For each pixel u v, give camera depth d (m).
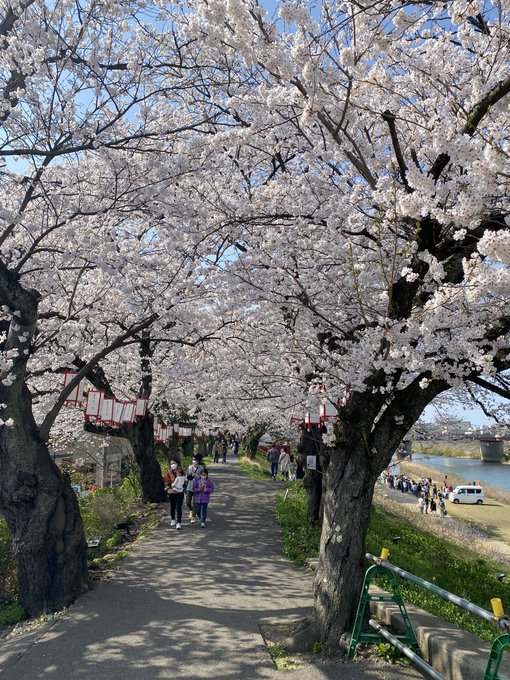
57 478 7.72
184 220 7.40
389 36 5.07
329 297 7.45
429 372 5.93
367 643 5.65
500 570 16.34
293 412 9.73
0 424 7.39
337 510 5.85
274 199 7.25
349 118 5.97
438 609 7.63
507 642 3.37
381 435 5.90
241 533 12.27
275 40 4.80
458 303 4.89
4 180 8.21
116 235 8.62
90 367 8.18
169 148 7.96
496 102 4.73
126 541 11.71
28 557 7.31
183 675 5.09
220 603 7.32
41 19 7.14
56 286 9.38
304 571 9.16
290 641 5.70
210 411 16.00
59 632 6.25
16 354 7.30
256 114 6.50
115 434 16.05
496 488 46.62
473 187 4.00
